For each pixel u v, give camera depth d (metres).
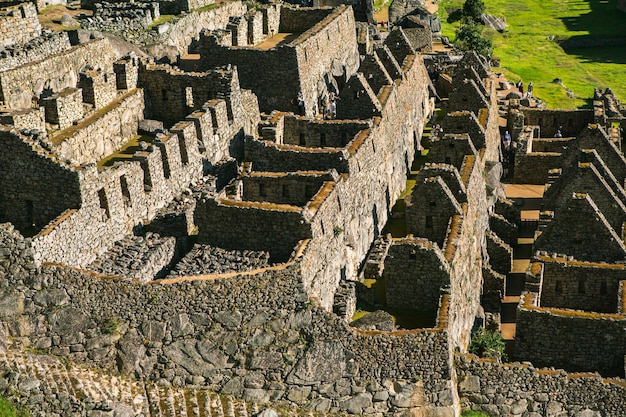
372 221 71.44
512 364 58.25
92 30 86.25
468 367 58.09
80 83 69.62
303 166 66.38
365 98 77.12
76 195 56.97
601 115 101.12
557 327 61.75
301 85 80.06
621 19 193.25
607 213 74.12
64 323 54.19
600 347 61.56
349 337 55.44
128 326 54.66
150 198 63.19
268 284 54.81
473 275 67.81
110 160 68.12
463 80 97.12
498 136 97.62
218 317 54.81
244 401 55.22
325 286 59.50
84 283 54.28
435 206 66.06
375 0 156.38
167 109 75.25
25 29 77.75
